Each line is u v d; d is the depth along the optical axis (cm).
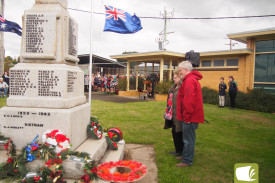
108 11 655
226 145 493
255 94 1180
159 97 1405
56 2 340
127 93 1744
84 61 2514
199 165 375
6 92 1348
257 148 479
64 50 340
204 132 610
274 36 1209
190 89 340
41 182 252
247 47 1323
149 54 1476
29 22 331
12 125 315
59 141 281
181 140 411
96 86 2167
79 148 333
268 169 362
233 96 1109
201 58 1527
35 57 330
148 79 1752
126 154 426
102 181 268
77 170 272
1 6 1338
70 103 326
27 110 312
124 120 721
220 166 371
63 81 321
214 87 1461
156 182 314
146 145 486
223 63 1434
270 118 880
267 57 1252
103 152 365
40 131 311
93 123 386
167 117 407
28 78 325
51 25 328
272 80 1236
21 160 274
